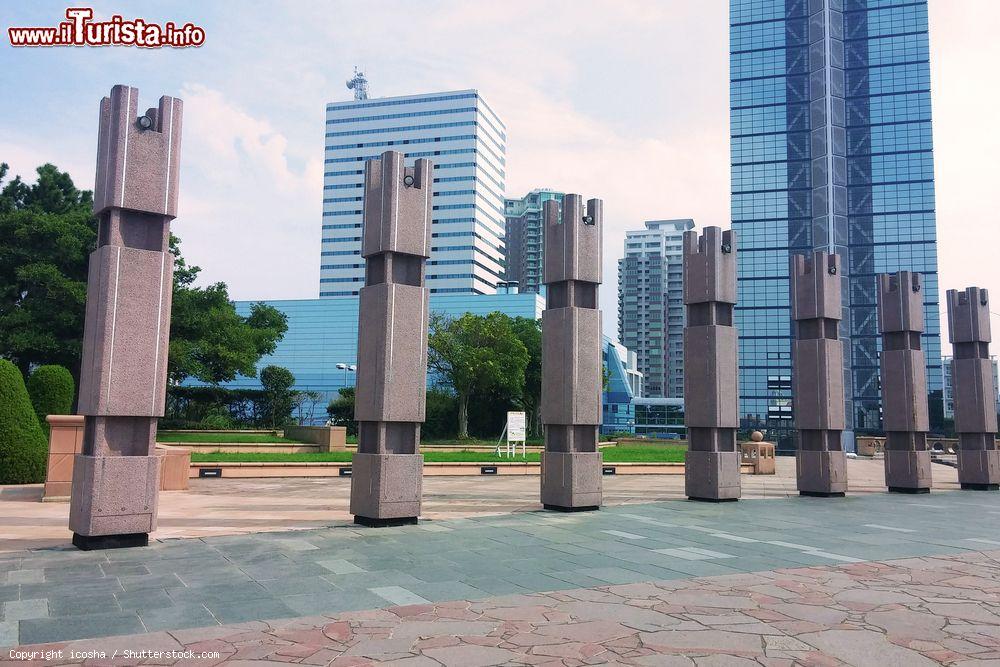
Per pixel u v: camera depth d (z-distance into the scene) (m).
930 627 6.85
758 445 32.97
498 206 186.62
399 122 176.25
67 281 35.06
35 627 6.39
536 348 58.62
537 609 7.27
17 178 39.72
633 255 199.25
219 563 9.34
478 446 41.03
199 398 50.94
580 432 16.44
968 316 24.97
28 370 38.00
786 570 9.55
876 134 120.38
